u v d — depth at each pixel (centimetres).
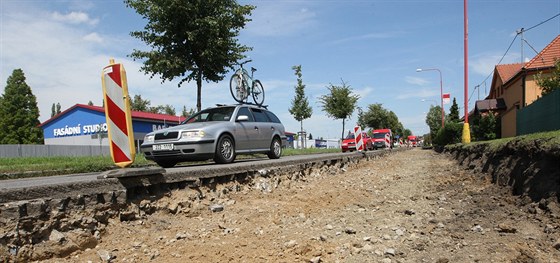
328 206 696
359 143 2019
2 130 4753
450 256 398
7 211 381
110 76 532
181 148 945
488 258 384
